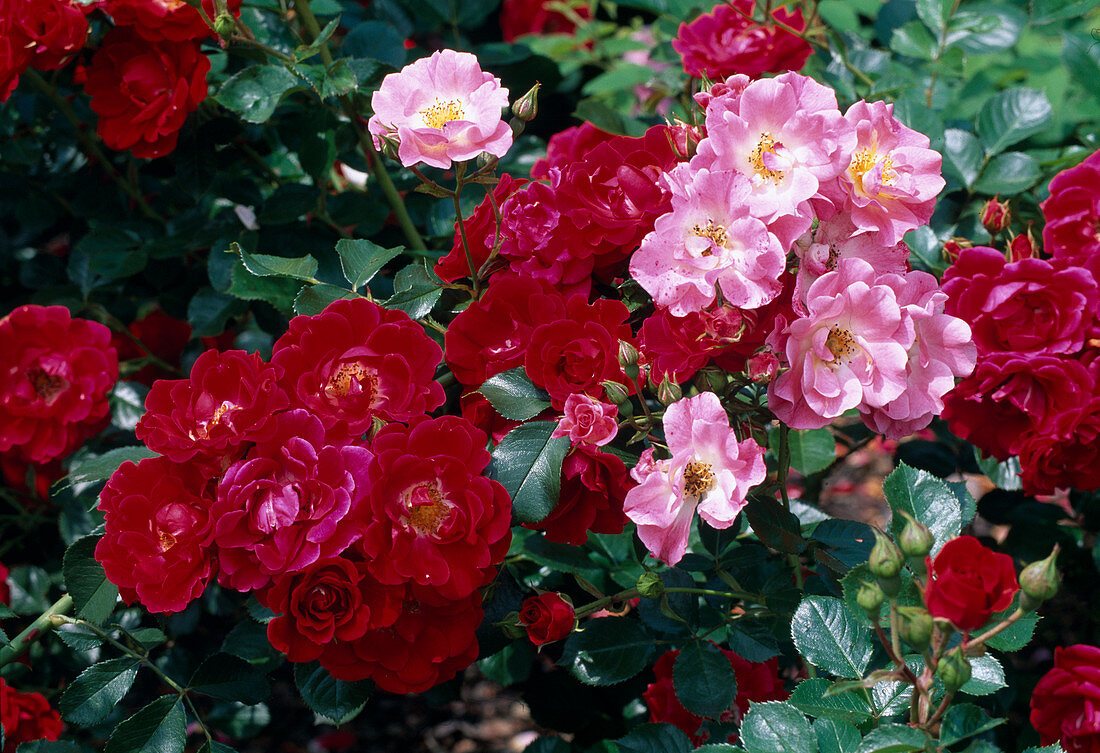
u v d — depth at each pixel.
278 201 1.12
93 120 1.22
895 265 0.87
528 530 1.03
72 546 0.93
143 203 1.23
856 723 0.83
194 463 0.87
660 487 0.83
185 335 1.29
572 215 0.90
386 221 1.20
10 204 1.25
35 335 1.04
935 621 0.75
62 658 1.17
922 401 0.86
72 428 1.05
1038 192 1.13
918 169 0.87
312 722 1.56
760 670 1.01
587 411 0.85
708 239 0.85
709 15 1.22
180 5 1.02
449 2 1.24
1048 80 1.29
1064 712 0.89
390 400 0.88
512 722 1.59
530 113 0.90
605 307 0.89
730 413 0.90
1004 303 0.93
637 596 0.96
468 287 0.96
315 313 0.94
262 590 0.86
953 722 0.79
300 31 1.14
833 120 0.85
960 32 1.14
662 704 1.02
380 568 0.84
